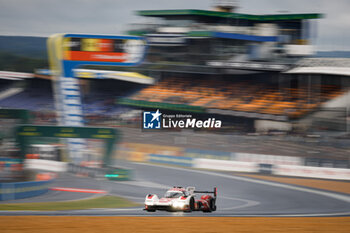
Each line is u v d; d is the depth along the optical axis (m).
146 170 101.00
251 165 101.62
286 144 128.62
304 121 144.62
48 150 97.31
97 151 104.81
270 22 167.75
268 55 166.62
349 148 120.88
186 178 90.62
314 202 67.69
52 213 47.94
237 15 168.50
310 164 98.50
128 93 194.12
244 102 163.38
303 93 159.00
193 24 171.38
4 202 56.41
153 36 179.50
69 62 128.00
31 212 48.56
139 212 50.59
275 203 65.25
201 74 185.88
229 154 108.94
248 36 166.88
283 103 156.38
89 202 59.28
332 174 94.19
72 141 100.31
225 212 53.06
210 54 170.00
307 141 130.25
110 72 184.12
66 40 127.75
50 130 88.44
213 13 168.88
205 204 50.78
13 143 95.44
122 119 173.00
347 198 72.94
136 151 124.50
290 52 165.38
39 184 64.56
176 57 177.50
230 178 92.19
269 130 146.50
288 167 98.19
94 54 129.12
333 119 142.88
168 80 191.62
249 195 72.75
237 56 168.25
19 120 102.62
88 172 87.56
